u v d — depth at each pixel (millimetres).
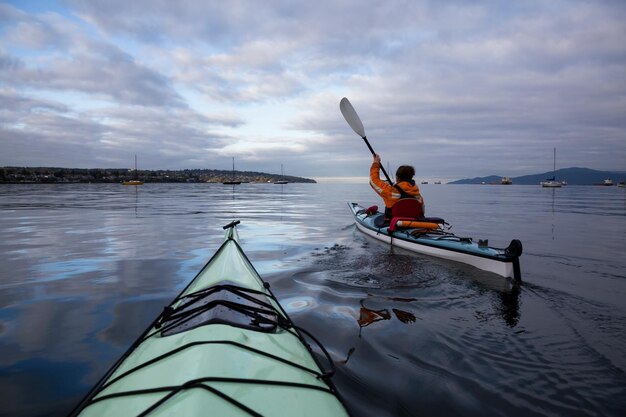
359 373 2391
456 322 3244
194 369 1468
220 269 3279
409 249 6203
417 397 2158
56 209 15148
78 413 1534
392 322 3225
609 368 2496
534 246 7340
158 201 21312
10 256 6043
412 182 6594
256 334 1980
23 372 2436
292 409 1436
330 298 3848
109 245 7074
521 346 2797
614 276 4852
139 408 1365
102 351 2750
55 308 3643
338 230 9367
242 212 14867
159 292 4188
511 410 2057
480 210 17172
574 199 29297
